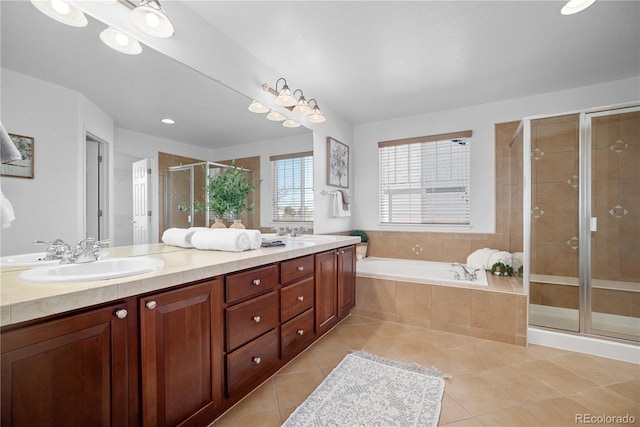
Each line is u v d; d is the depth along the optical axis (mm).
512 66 2393
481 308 2352
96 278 948
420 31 1942
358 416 1402
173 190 1771
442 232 3404
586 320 2271
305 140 2920
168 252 1699
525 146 2475
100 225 1396
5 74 1073
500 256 2887
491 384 1697
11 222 1091
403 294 2674
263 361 1629
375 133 3834
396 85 2758
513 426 1358
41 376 782
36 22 1152
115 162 1459
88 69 1327
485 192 3205
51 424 800
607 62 2326
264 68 2361
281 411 1457
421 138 3520
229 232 1733
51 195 1206
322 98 3074
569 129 2371
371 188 3861
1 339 716
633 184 2227
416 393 1595
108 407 924
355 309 2883
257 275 1575
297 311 1941
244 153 2262
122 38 1442
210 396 1295
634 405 1506
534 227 2439
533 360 1980
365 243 3748
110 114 1424
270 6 1707
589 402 1532
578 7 1670
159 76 1629
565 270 2357
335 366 1911
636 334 2113
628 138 2234
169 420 1109
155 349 1059
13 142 1092
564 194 2379
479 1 1662
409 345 2223
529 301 2404
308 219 2982
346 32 1961
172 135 1739
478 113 3238
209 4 1697
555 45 2092
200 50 1822
